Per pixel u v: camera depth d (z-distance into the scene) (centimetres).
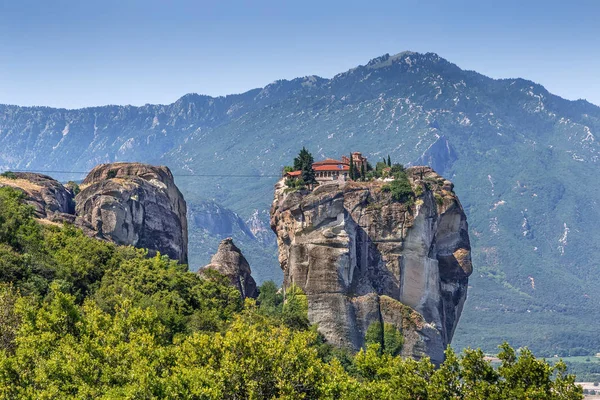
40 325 13950
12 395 12125
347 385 13350
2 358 12588
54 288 14938
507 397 12388
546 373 12556
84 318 14638
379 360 14512
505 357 12962
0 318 14338
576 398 12300
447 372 12900
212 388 12675
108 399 11931
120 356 13312
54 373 12562
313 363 13800
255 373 13362
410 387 12900
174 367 13362
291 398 12950
